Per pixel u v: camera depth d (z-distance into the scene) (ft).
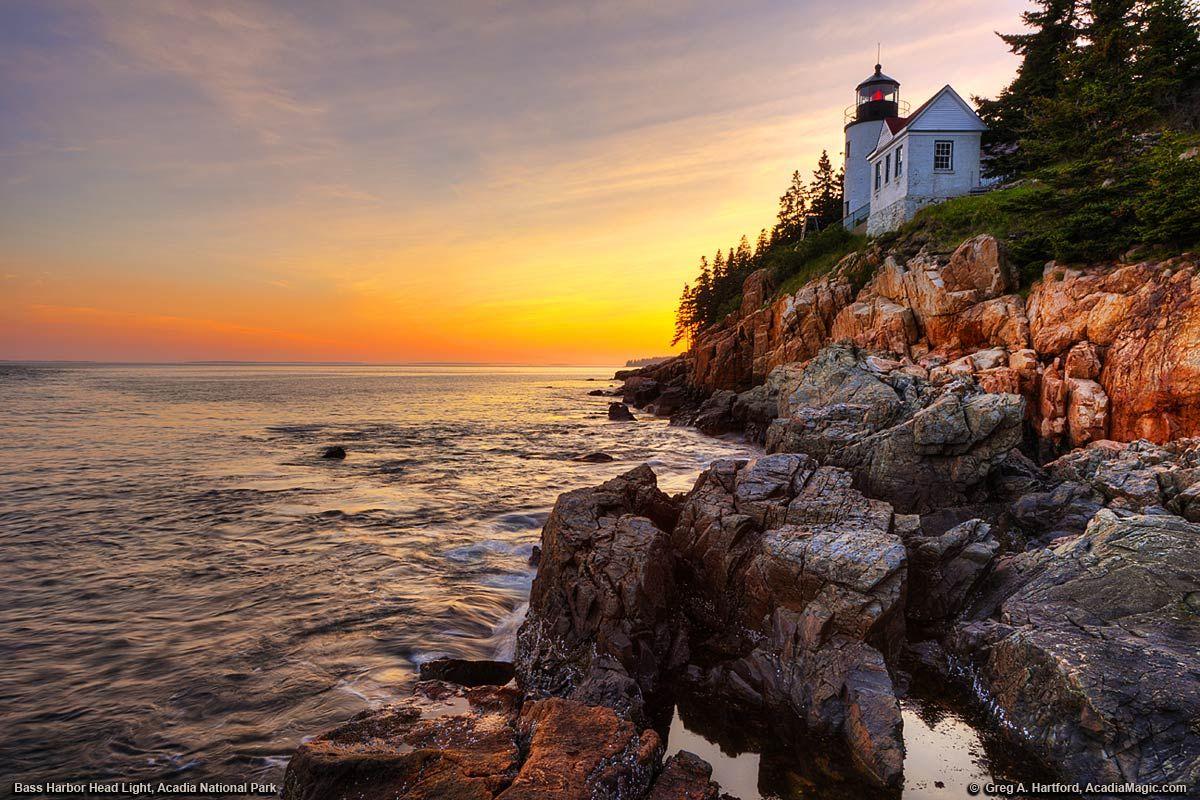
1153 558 34.91
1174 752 24.39
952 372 86.12
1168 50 113.60
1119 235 82.17
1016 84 142.51
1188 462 55.98
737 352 165.07
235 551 58.90
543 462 112.57
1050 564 39.40
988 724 30.55
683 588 44.98
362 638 41.42
